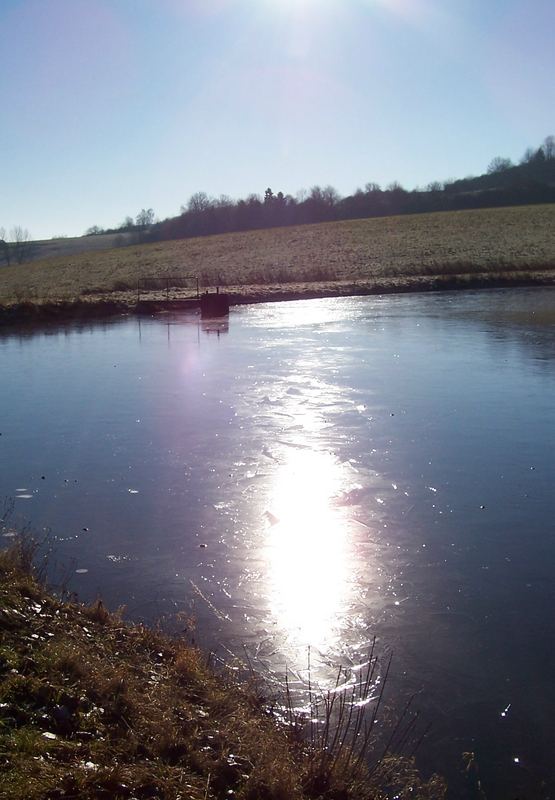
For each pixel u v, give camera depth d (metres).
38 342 24.19
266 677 5.62
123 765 3.93
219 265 54.47
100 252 78.94
